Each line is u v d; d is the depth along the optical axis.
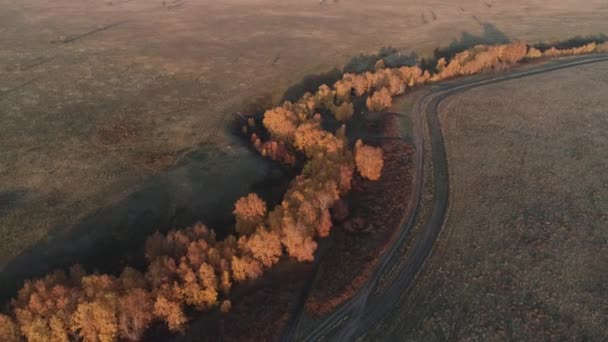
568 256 77.44
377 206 91.81
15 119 127.25
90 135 119.75
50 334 59.47
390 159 107.69
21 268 79.06
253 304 70.38
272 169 108.00
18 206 92.75
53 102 138.38
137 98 142.50
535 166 102.81
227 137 120.62
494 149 110.56
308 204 79.81
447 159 107.94
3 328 58.50
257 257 75.00
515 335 64.50
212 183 101.75
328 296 71.94
